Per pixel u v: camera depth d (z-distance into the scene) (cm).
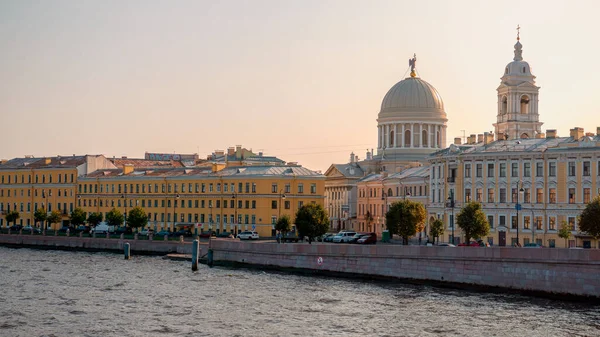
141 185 18250
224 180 16712
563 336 6631
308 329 6925
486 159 13412
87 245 14800
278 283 9669
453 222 13688
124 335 6694
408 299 8381
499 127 18562
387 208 17688
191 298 8512
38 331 6838
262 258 11206
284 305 8069
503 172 13212
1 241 16225
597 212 10362
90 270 11131
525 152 12888
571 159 12481
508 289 8688
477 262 8938
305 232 13325
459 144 15488
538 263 8469
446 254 9188
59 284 9581
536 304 8038
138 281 9888
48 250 14962
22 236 15912
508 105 18438
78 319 7350
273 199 16125
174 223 16975
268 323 7175
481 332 6794
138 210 16225
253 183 16288
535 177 12850
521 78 18425
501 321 7206
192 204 17238
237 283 9675
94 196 19125
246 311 7750
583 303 8094
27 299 8425
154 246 13825
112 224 16712
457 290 9019
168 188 17738
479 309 7781
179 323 7175
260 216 16138
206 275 10525
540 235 12731
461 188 13775
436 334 6731
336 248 10281
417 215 12975
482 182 13462
